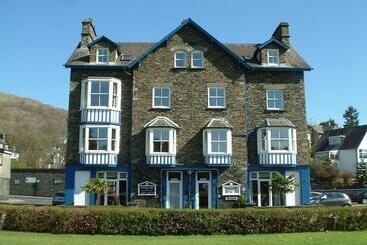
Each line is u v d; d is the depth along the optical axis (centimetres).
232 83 3244
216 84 3231
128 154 3144
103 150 3078
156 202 3062
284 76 3306
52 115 10850
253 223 1872
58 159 7862
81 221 1866
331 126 8719
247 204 3011
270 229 1878
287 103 3272
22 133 8900
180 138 3153
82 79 3197
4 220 1959
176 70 3234
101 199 3091
